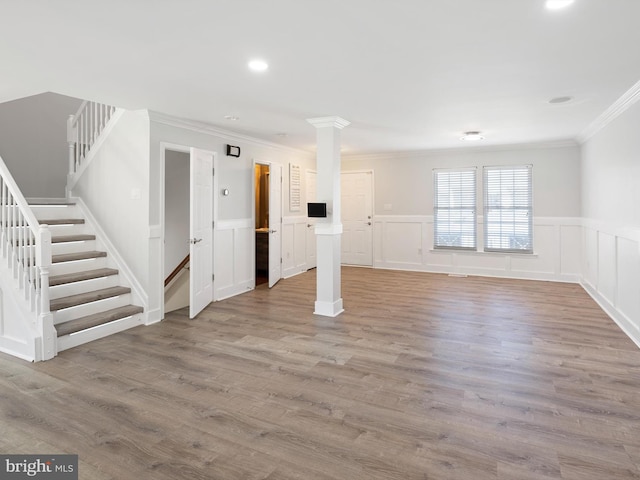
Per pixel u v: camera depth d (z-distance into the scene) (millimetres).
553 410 2494
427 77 3273
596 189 5305
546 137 6066
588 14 2227
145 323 4371
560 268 6648
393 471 1930
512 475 1894
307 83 3428
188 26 2363
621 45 2646
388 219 7988
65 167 6035
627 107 3951
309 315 4688
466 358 3344
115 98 3852
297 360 3324
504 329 4109
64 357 3410
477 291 5918
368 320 4465
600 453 2059
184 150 4844
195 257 4641
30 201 5043
